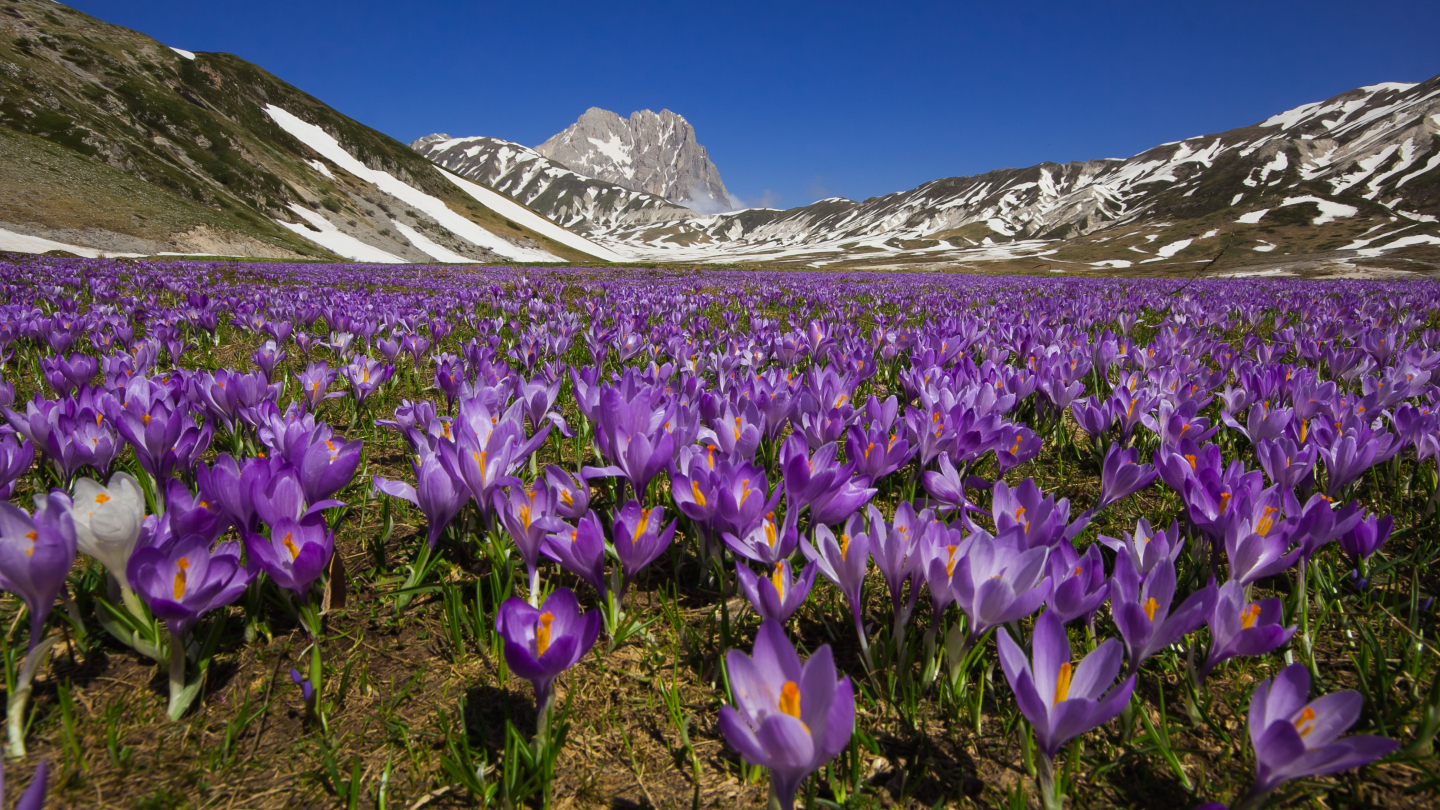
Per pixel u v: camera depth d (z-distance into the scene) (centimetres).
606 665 28
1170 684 27
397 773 23
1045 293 260
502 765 22
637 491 31
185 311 112
